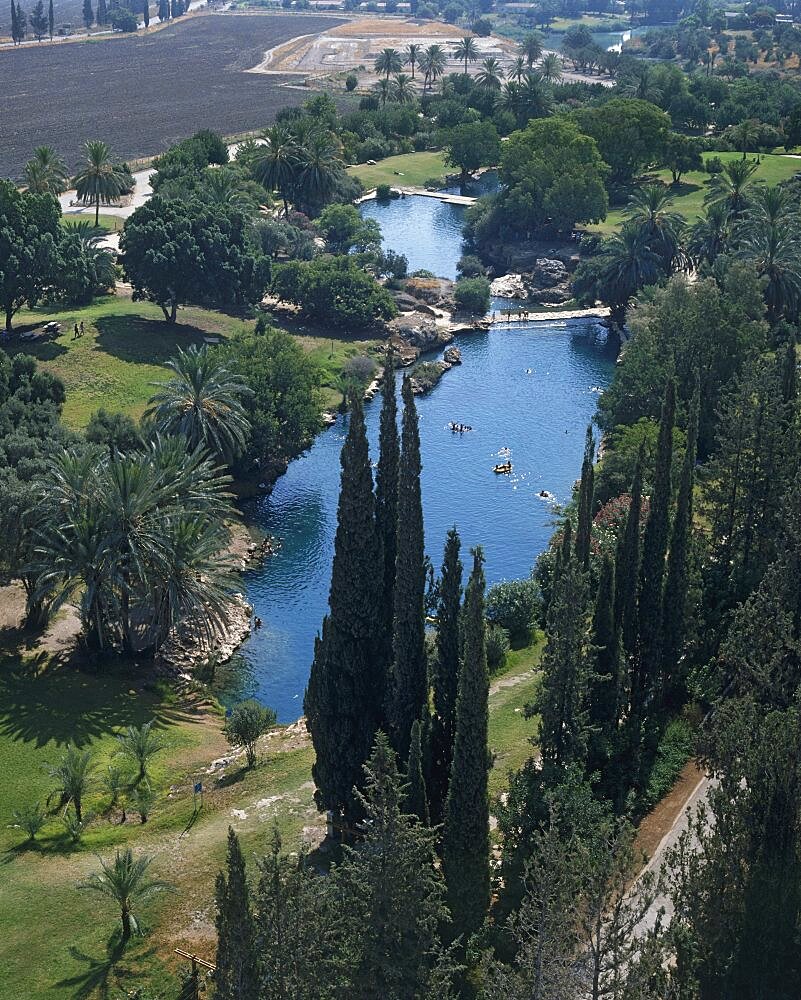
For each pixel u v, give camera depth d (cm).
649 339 13950
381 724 6456
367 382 16350
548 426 15138
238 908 4341
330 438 14750
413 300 19425
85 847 7081
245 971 4341
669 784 7006
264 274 17500
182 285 16688
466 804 5581
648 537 7606
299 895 4681
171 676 9694
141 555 9519
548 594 10181
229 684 9819
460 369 17138
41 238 15575
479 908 5656
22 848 7088
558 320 19525
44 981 5909
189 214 17075
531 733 7856
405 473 5988
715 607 8562
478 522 12619
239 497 13125
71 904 6475
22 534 9844
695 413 7706
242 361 13812
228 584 10006
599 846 5172
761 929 5106
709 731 6175
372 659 6406
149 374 15238
